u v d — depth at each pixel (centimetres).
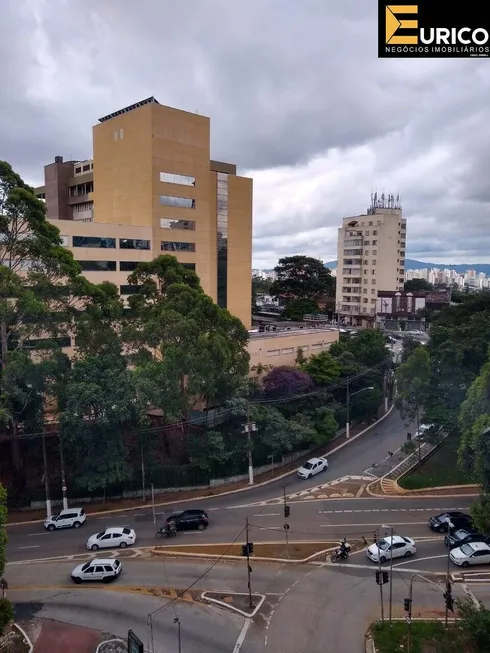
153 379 3888
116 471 3912
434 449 5069
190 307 4284
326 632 2520
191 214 6800
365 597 2822
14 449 4081
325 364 5622
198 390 4050
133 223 6638
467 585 2936
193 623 2586
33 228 3709
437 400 4938
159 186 6425
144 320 4269
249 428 4497
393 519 3816
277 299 13750
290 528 3669
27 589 2911
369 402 5997
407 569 3120
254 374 5628
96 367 3847
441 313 7544
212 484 4453
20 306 3538
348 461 5025
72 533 3653
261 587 2920
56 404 4394
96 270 5947
